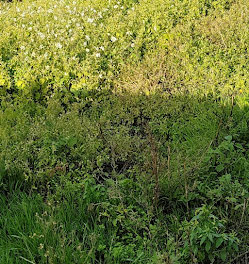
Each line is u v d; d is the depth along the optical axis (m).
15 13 8.70
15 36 6.93
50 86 5.68
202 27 7.28
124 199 3.49
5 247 3.08
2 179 3.88
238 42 6.57
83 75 5.89
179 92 5.46
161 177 3.62
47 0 9.84
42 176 3.78
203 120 4.70
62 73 5.81
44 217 3.29
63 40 6.62
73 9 8.47
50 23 7.60
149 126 4.77
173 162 3.89
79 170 4.05
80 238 3.27
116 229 3.24
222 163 3.84
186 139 4.47
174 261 2.77
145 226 3.22
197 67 6.05
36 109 5.25
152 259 2.82
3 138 4.29
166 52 6.63
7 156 3.97
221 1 8.58
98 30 7.24
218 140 4.23
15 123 4.81
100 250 3.05
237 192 3.40
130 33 7.00
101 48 6.35
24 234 3.21
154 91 5.59
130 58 6.52
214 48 6.49
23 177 3.87
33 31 7.19
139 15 8.04
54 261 2.84
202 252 2.89
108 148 4.16
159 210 3.49
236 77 5.63
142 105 5.27
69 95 5.52
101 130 4.37
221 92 5.36
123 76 6.07
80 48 6.49
